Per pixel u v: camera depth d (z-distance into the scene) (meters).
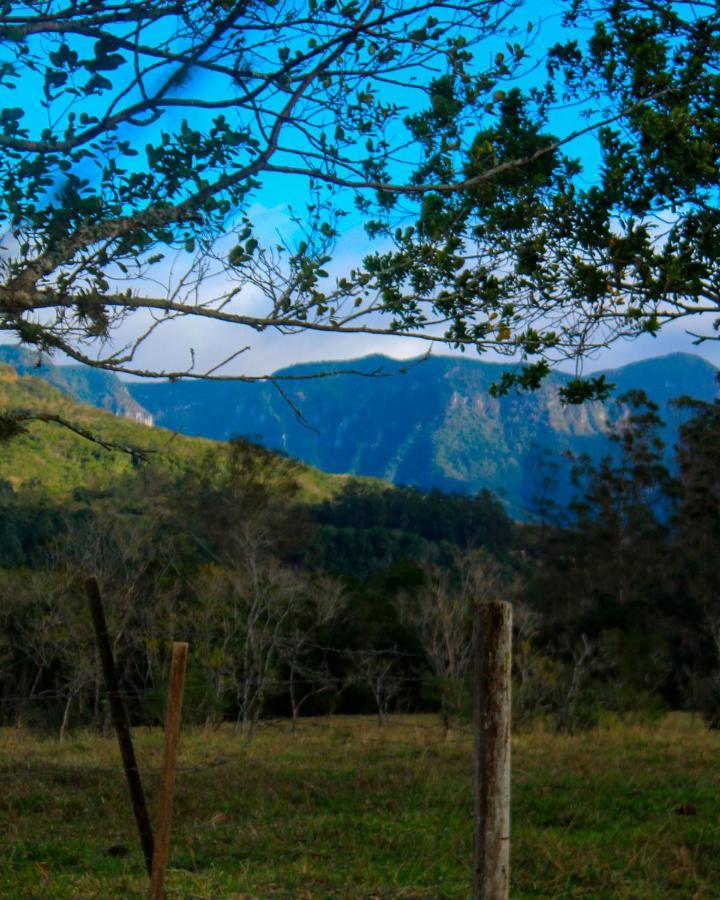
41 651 23.41
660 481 52.47
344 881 6.71
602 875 6.82
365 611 30.38
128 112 3.91
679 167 7.58
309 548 71.81
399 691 29.27
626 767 12.69
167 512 33.44
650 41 7.91
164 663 22.47
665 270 7.12
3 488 88.50
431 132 4.79
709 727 25.39
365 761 13.44
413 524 93.38
